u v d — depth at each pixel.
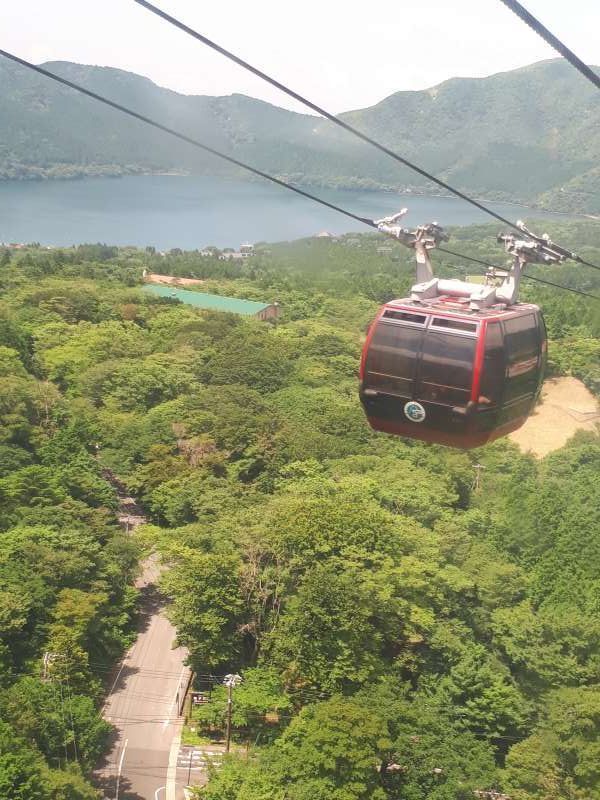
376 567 73.06
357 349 174.88
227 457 109.50
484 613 76.25
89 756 62.06
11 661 66.25
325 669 65.06
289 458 107.56
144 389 130.62
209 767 58.44
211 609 69.88
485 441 31.09
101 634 74.75
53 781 52.72
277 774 56.31
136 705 69.81
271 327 189.25
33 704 60.66
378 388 31.16
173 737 66.25
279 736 64.38
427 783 57.59
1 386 111.38
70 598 72.56
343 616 65.50
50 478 92.38
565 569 82.56
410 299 31.81
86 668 69.19
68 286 193.38
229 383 143.75
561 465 129.25
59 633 68.44
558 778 57.47
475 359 29.23
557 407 164.50
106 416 120.81
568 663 67.12
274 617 70.94
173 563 87.38
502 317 30.23
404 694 64.38
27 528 79.50
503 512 99.38
